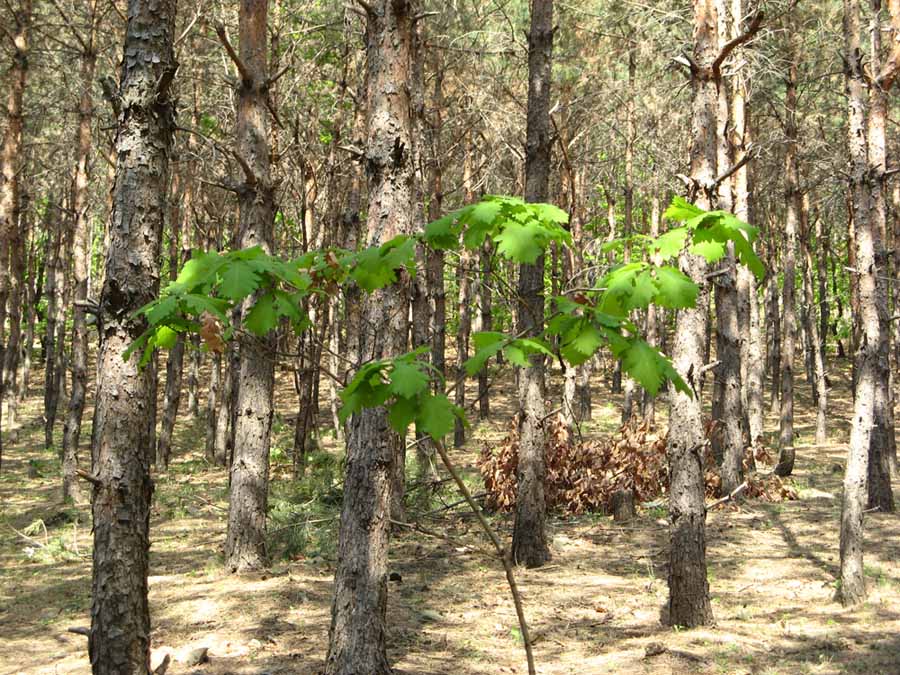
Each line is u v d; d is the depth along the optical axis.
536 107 10.80
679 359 7.89
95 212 26.06
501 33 18.03
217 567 10.12
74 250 16.23
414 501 13.99
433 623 7.95
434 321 18.22
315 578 9.59
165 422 20.56
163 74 4.79
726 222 2.37
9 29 17.08
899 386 28.25
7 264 16.17
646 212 33.59
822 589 9.12
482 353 2.36
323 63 18.80
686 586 7.82
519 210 2.49
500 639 7.45
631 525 13.02
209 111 18.55
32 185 23.50
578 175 25.88
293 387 35.50
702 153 8.12
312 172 18.62
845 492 8.66
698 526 7.86
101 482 4.57
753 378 21.42
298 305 2.75
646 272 2.35
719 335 14.87
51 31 19.72
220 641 7.18
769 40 17.84
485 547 11.37
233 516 10.04
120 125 4.82
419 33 12.03
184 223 20.69
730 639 7.42
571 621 8.06
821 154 21.09
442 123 20.78
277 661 6.65
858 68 11.74
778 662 6.75
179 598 8.69
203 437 26.39
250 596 8.65
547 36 10.85
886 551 10.72
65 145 21.73
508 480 13.80
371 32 6.01
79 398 16.31
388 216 5.89
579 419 26.03
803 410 31.11
